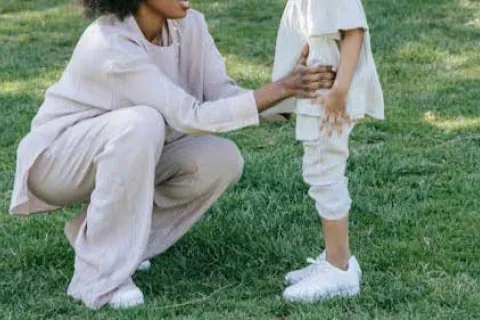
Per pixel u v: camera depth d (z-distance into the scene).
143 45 4.96
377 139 7.49
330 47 4.79
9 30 11.20
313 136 4.85
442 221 5.95
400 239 5.71
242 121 4.82
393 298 4.93
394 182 6.63
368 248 5.58
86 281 4.99
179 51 5.16
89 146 4.91
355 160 6.96
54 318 4.87
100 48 4.88
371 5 11.30
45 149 5.00
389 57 9.55
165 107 4.83
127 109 4.86
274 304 4.90
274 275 5.31
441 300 4.91
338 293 4.96
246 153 7.15
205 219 6.04
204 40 5.22
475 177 6.63
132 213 4.90
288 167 6.83
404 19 10.74
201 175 5.17
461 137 7.45
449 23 10.58
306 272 5.16
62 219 6.15
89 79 4.96
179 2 4.92
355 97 4.80
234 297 5.05
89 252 4.96
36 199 5.21
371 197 6.35
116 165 4.81
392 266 5.33
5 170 7.14
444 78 8.93
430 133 7.55
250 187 6.55
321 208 4.96
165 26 5.07
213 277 5.32
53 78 9.45
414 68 9.23
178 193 5.25
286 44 4.93
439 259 5.41
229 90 5.21
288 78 4.77
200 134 4.91
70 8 12.02
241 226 5.91
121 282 4.93
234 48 10.12
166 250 5.63
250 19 11.23
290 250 5.55
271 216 6.06
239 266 5.41
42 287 5.23
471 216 6.00
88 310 4.91
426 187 6.48
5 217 6.22
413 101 8.30
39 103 8.68
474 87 8.66
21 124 8.09
